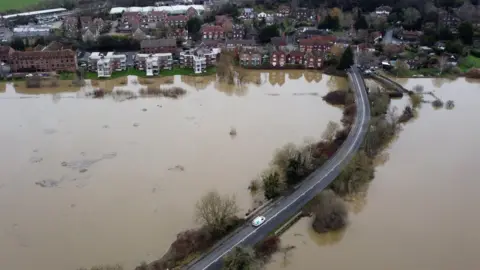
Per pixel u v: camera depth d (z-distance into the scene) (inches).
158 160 6811.0
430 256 4857.3
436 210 5639.8
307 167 6259.8
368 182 6240.2
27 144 7362.2
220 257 4635.8
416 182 6264.8
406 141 7519.7
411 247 4990.2
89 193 5974.4
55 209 5639.8
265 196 5757.9
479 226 5359.3
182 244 4768.7
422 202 5797.2
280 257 4800.7
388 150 7199.8
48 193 5989.2
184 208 5615.2
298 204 5551.2
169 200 5787.4
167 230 5206.7
